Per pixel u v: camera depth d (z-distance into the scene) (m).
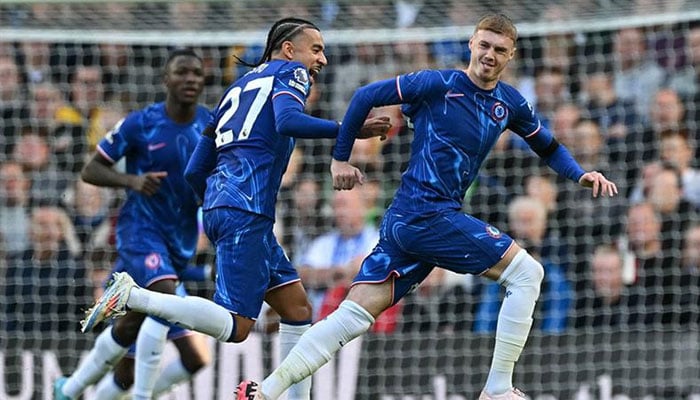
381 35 33.88
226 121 21.88
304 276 34.94
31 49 39.09
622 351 32.75
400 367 32.59
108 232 36.41
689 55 38.03
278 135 21.56
